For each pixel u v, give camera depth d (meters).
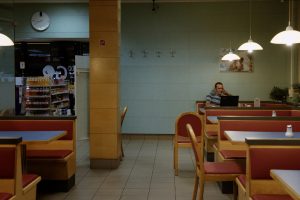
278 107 6.80
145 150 8.02
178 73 9.55
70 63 10.51
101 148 6.33
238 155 4.75
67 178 5.05
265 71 9.45
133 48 9.58
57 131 5.02
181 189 5.13
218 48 9.47
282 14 9.32
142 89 9.62
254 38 9.40
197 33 9.48
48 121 5.43
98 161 6.34
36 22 9.59
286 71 9.40
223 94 8.66
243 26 9.41
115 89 6.28
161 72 9.58
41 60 10.68
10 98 8.21
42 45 10.70
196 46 9.50
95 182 5.51
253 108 6.62
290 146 3.11
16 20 9.62
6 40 4.85
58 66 10.60
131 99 9.65
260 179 3.15
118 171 6.16
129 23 9.55
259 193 3.15
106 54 6.29
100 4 6.29
